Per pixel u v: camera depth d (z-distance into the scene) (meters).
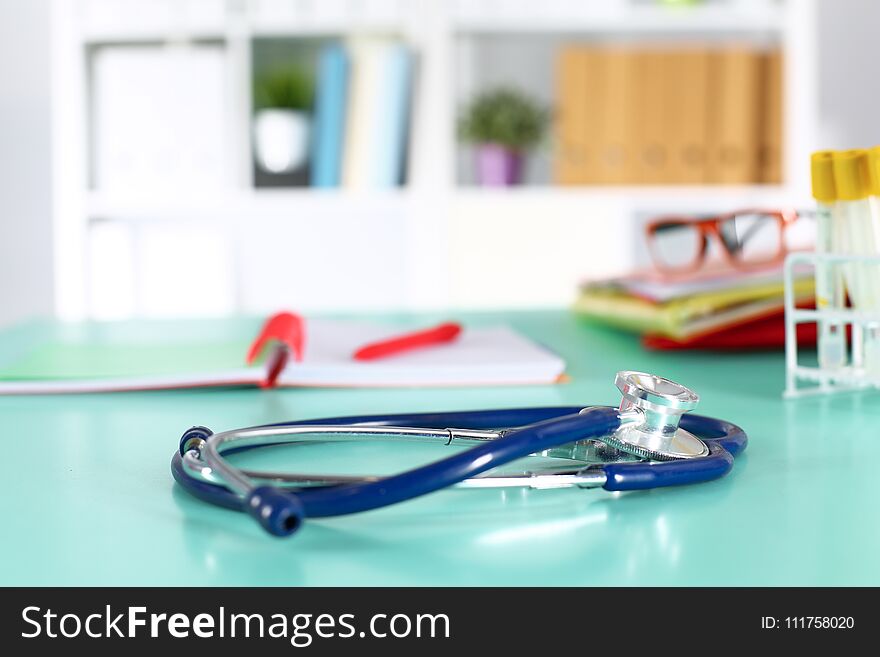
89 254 2.26
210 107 2.25
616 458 0.35
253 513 0.25
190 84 2.24
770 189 2.28
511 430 0.38
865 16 2.62
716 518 0.30
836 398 0.54
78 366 0.65
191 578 0.25
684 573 0.25
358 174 2.30
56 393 0.59
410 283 2.43
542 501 0.32
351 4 2.30
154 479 0.36
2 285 2.67
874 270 0.48
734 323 0.68
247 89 2.32
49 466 0.39
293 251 2.43
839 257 0.48
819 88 2.65
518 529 0.29
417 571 0.25
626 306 0.80
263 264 2.43
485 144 2.37
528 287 2.36
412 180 2.33
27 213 2.65
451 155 2.36
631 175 2.28
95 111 2.25
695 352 0.76
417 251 2.34
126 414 0.52
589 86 2.26
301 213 2.42
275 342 0.70
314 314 1.14
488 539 0.28
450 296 2.36
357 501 0.27
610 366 0.68
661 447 0.34
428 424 0.41
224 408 0.54
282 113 2.30
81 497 0.33
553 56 2.71
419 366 0.61
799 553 0.26
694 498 0.32
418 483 0.27
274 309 2.44
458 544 0.27
